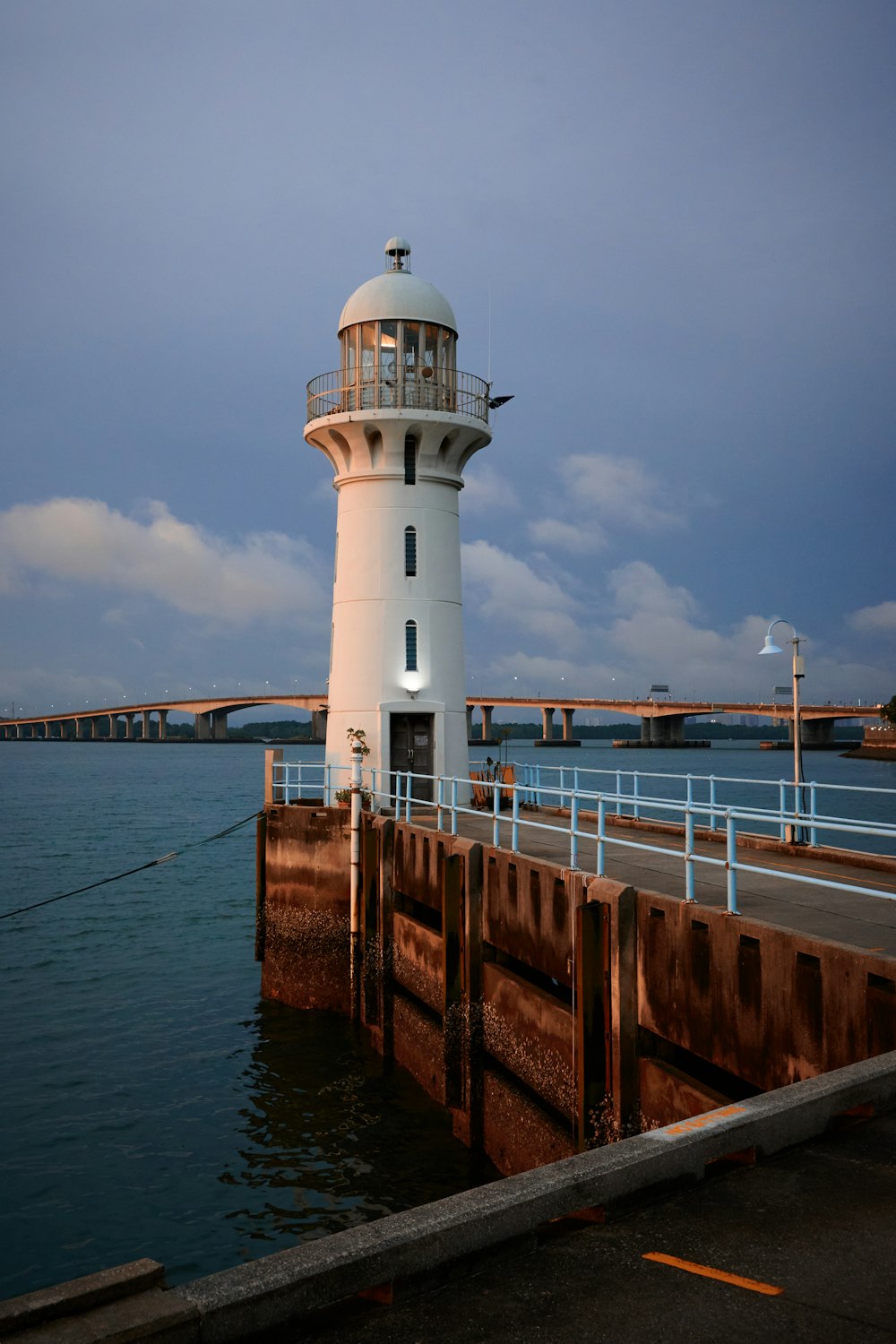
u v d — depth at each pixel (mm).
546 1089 16078
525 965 19594
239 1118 20500
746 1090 12961
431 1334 5105
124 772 176375
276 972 28469
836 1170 6871
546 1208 5949
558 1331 5105
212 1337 4836
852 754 191625
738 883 16734
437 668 32344
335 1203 17062
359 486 32562
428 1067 21516
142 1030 26047
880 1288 5453
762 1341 4988
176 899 44500
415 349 32719
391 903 24891
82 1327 4617
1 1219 16453
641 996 13961
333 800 31109
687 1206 6395
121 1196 17266
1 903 43969
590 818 29812
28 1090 21891
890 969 9633
